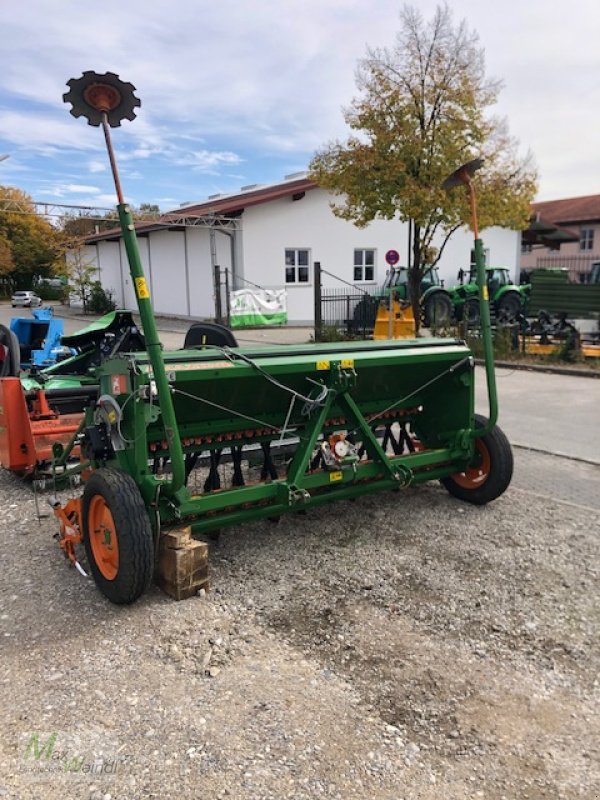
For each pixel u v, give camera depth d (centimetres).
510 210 1628
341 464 430
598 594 377
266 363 403
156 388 347
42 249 5250
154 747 253
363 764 245
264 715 272
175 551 365
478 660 313
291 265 2414
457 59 1574
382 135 1567
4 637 332
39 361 941
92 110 336
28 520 501
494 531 470
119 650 320
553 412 911
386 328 1695
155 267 3012
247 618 351
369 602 369
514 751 253
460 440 499
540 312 1562
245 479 559
